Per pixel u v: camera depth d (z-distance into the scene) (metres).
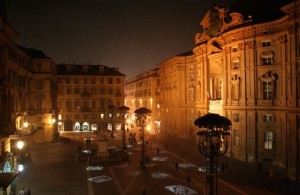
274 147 45.09
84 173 41.78
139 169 44.12
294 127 37.06
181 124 79.06
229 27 50.69
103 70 104.12
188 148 62.94
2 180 25.61
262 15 47.69
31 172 42.22
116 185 35.88
